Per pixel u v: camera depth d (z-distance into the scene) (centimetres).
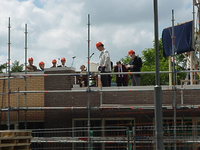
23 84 1717
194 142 1445
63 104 1673
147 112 1612
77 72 1717
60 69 1688
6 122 1741
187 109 1583
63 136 1666
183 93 1584
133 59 1723
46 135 1577
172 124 1622
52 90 1686
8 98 1593
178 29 1638
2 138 1372
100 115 1653
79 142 1532
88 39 1566
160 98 1247
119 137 1523
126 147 1627
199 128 1474
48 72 1705
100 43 1702
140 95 1617
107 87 1631
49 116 1684
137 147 1594
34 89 1700
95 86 1775
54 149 1677
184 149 1580
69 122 1673
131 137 1464
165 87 1598
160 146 1227
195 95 1576
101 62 1695
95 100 1644
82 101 1656
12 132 1398
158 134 1232
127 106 1512
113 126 1523
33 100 1705
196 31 1898
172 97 1594
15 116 1731
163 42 1697
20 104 1716
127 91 1545
